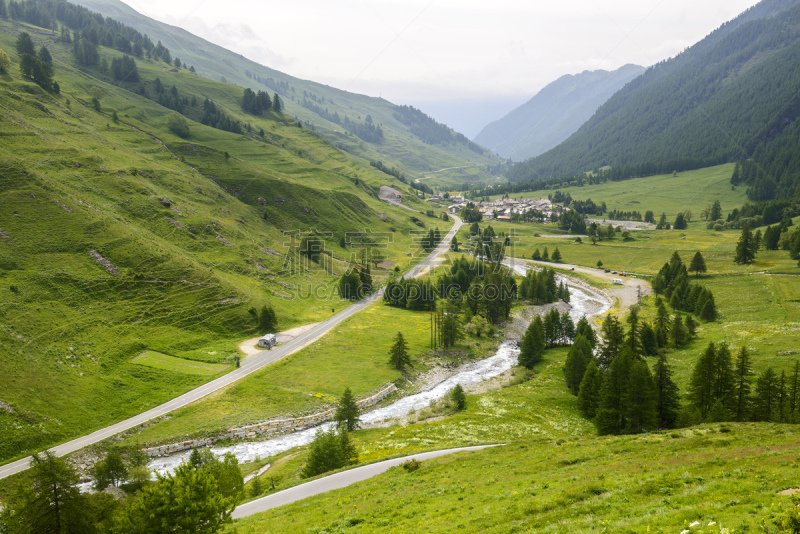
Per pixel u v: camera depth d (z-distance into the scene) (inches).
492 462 1675.7
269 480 2085.4
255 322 4751.5
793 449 1251.2
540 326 4338.1
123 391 3257.9
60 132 6643.7
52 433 2709.2
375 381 3848.4
